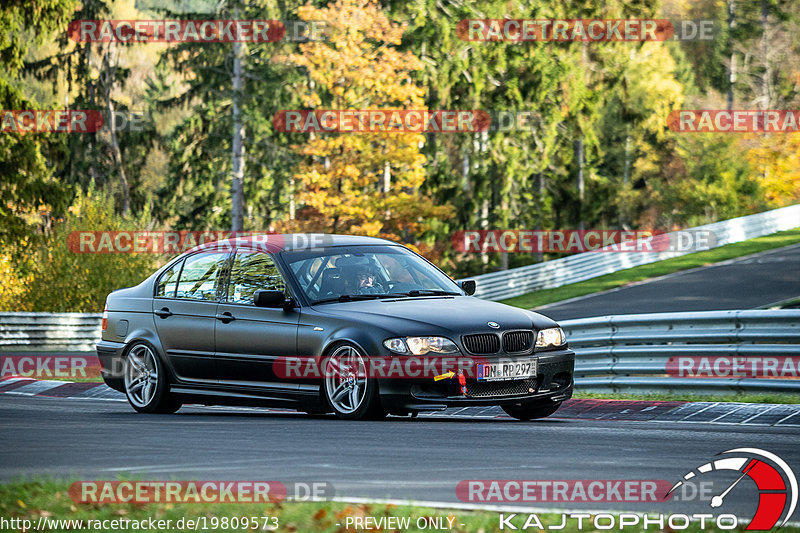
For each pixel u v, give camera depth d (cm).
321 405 3662
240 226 16538
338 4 13400
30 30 12812
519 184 18288
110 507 2052
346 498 2144
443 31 15438
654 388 4456
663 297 12381
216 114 17900
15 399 4900
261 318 3822
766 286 12675
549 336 3681
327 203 13762
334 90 13738
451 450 2814
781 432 3175
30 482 2295
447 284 4006
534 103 16962
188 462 2661
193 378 4028
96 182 19200
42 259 11812
